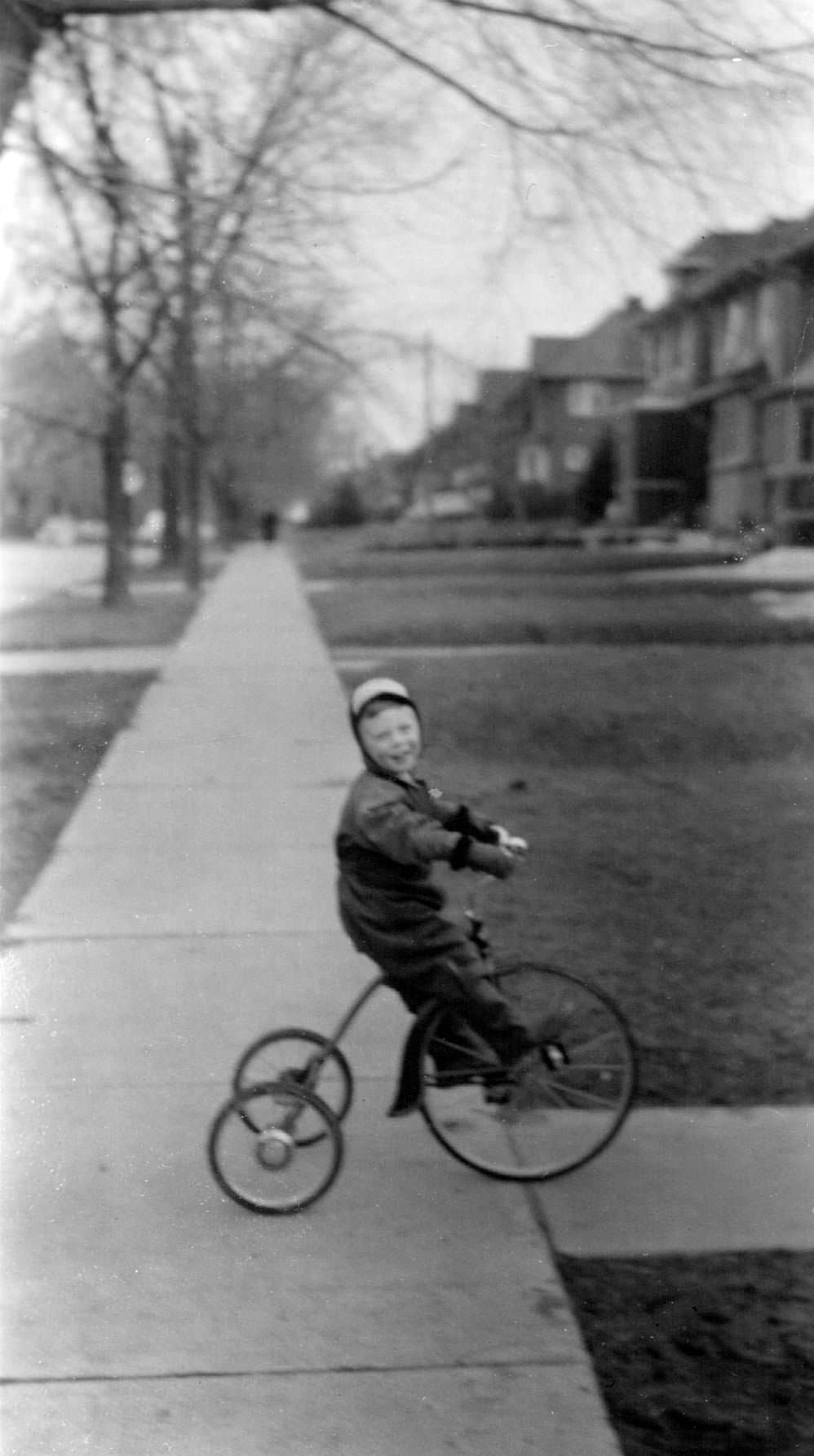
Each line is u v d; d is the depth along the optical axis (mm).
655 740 12148
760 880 7902
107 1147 4793
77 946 6836
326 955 6695
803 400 37750
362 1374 3664
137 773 10906
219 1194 4516
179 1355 3740
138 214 11172
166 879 8031
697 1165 4699
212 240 11250
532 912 7383
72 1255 4195
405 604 25844
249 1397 3574
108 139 11156
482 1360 3711
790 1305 3924
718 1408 3510
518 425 37906
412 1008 4633
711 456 46438
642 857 8430
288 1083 4480
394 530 61656
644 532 45844
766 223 10312
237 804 9875
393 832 4430
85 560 50812
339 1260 4168
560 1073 5023
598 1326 3852
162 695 14766
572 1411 3512
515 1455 3363
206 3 9461
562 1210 4441
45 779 10641
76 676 16344
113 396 19906
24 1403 3555
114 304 15703
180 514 43469
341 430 20469
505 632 20703
